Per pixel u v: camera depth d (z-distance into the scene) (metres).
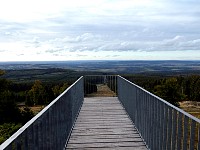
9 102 32.47
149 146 4.38
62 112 4.18
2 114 31.67
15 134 2.00
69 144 4.71
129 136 5.19
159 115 3.82
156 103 3.98
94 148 4.52
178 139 3.04
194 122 2.63
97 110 7.75
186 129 2.83
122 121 6.40
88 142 4.82
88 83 10.89
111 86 11.38
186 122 2.82
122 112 7.46
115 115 7.08
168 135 3.40
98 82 11.55
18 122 29.95
